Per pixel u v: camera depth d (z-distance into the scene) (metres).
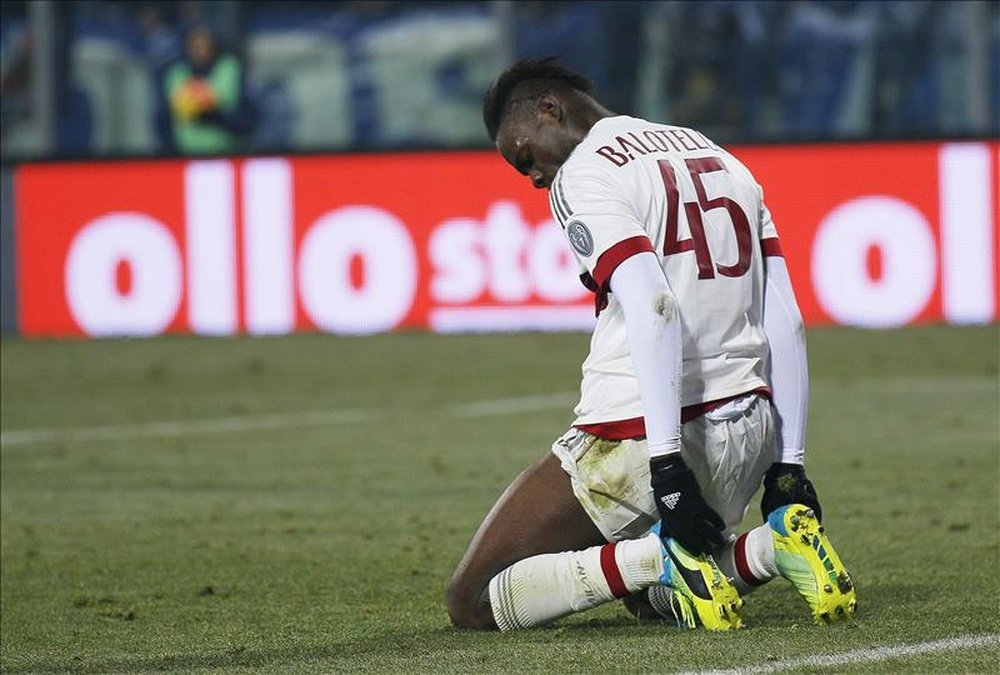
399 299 51.88
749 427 15.73
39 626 17.81
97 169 52.69
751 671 13.83
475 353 46.94
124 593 19.62
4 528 24.44
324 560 21.41
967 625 15.82
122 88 58.66
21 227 53.09
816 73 55.97
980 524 22.72
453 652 15.32
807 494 16.23
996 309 49.34
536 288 51.09
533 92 16.23
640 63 56.72
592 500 15.77
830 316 50.28
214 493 27.25
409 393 39.84
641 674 13.88
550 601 15.97
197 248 52.41
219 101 57.69
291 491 27.27
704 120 56.38
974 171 49.19
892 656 14.36
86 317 52.97
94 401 39.59
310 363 45.69
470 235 51.41
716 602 15.40
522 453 30.80
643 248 15.02
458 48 59.72
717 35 56.16
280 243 52.16
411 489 27.20
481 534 16.31
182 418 36.56
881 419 34.00
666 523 15.03
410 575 20.27
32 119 59.25
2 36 59.25
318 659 15.33
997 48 55.00
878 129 55.97
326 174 51.94
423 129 60.19
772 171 50.44
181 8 58.34
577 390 39.72
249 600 18.97
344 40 60.09
